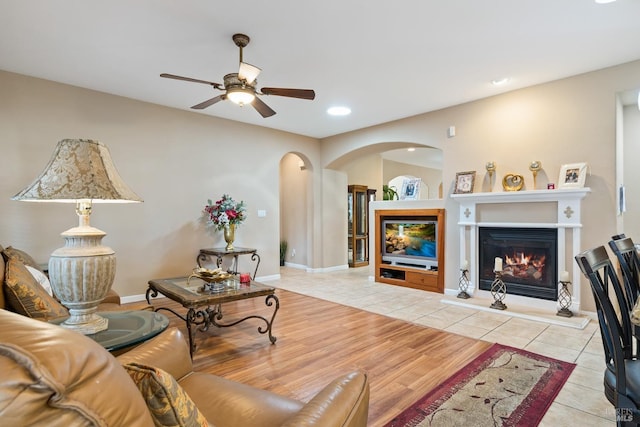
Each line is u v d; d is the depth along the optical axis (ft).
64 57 10.30
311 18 8.20
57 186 4.30
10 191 11.43
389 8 7.80
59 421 1.46
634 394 3.93
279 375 7.73
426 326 11.02
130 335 4.94
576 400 6.56
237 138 17.30
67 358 1.57
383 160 29.01
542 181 12.34
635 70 10.56
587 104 11.41
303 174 22.95
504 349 9.05
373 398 6.71
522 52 10.00
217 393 4.25
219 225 15.66
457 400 6.60
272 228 18.81
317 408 2.99
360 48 9.71
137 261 14.19
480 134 13.94
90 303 4.78
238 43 9.12
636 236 12.84
